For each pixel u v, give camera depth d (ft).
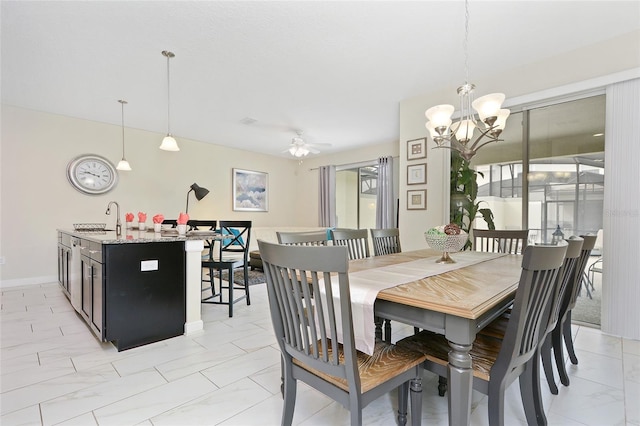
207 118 14.57
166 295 8.18
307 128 16.17
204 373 6.39
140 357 7.09
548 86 9.21
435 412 5.16
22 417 4.91
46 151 13.70
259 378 6.20
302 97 12.10
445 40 8.26
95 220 14.97
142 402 5.36
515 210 10.42
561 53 8.96
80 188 14.48
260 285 14.43
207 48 8.54
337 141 18.89
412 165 12.30
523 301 3.62
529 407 4.53
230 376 6.27
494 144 10.87
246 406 5.27
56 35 7.86
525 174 10.15
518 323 3.66
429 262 6.65
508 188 10.57
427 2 6.77
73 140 14.38
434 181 11.70
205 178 19.12
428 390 5.89
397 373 4.04
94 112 13.74
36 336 8.15
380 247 9.05
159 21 7.36
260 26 7.59
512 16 7.26
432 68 9.80
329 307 3.51
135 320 7.63
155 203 16.98
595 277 8.95
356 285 4.52
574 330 8.73
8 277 12.96
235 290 13.53
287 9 6.98
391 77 10.42
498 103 6.36
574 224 9.25
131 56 8.93
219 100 12.35
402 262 6.66
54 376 6.19
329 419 4.96
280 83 10.83
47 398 5.44
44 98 12.11
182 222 9.01
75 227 12.05
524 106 9.95
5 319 9.37
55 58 9.01
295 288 3.86
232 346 7.75
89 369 6.49
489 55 9.04
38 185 13.53
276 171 23.03
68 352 7.28
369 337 4.08
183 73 10.02
